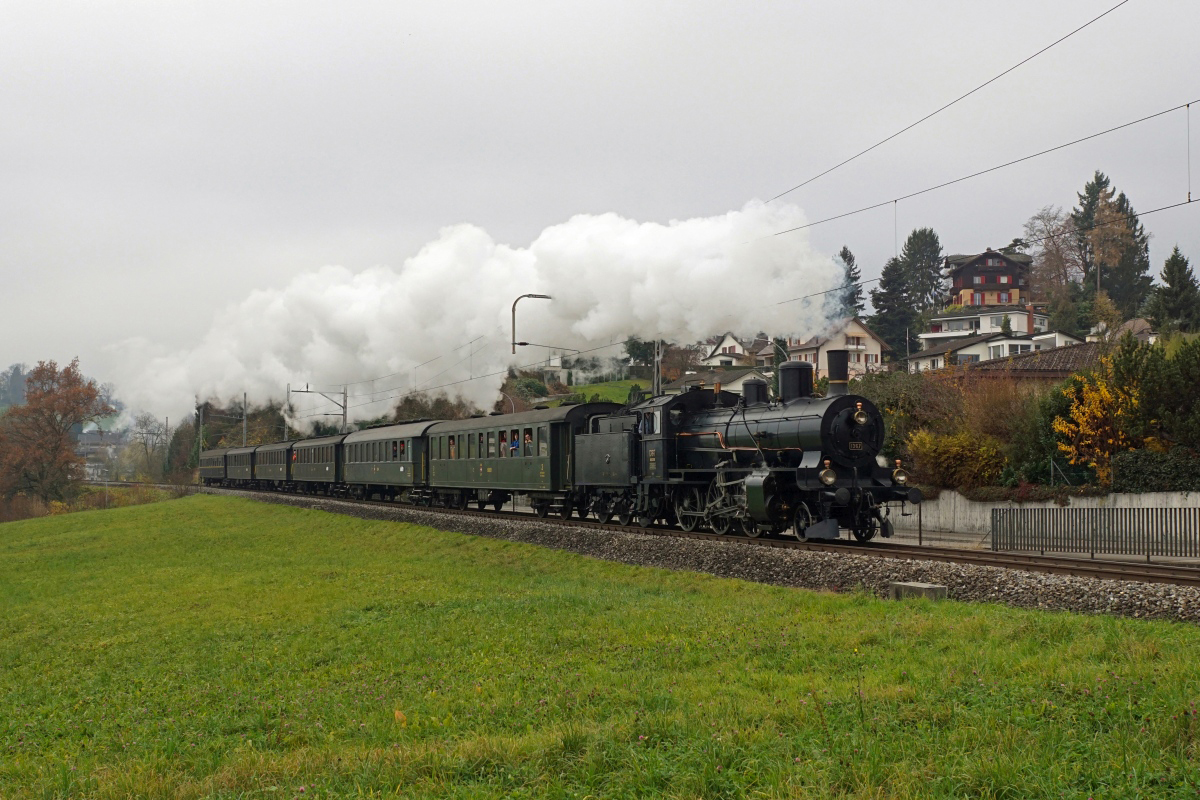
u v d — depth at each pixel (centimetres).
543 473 2994
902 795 659
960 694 902
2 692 1416
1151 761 680
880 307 8744
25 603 2370
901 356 8450
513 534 2783
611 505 2812
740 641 1271
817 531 1989
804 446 2086
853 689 945
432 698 1127
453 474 3700
